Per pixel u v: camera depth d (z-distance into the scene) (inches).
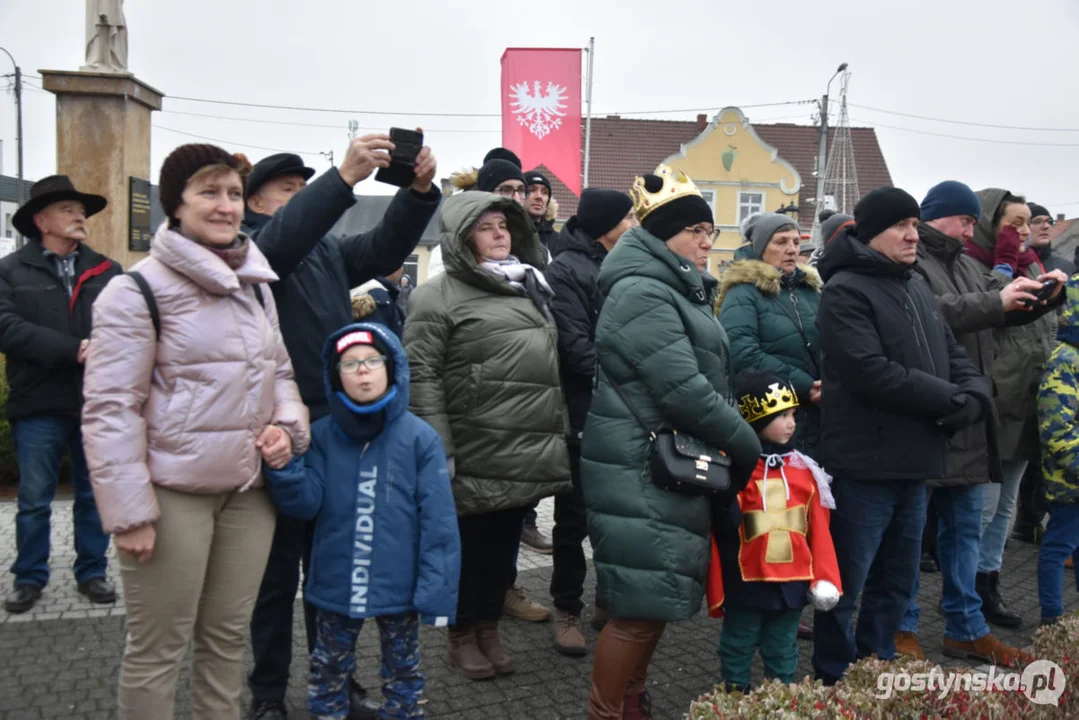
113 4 281.0
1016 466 177.5
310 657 118.1
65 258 171.0
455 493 136.8
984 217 189.5
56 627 155.9
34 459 165.5
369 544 110.3
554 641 159.0
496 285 138.4
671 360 111.5
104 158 282.0
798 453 127.6
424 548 111.5
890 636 138.1
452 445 136.5
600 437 117.0
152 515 90.7
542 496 138.9
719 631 167.9
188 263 92.8
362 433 111.0
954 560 156.0
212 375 94.6
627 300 114.6
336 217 112.7
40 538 166.4
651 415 114.8
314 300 120.3
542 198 196.7
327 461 112.0
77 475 170.6
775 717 88.5
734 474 117.5
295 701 130.6
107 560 188.9
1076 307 164.4
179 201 95.5
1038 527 240.5
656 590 111.9
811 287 169.3
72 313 167.8
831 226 208.2
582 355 156.4
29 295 165.2
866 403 130.3
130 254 289.3
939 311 141.6
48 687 131.9
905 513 134.5
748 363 155.9
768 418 125.0
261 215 126.1
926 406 125.3
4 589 172.4
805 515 125.6
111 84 279.6
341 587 110.1
